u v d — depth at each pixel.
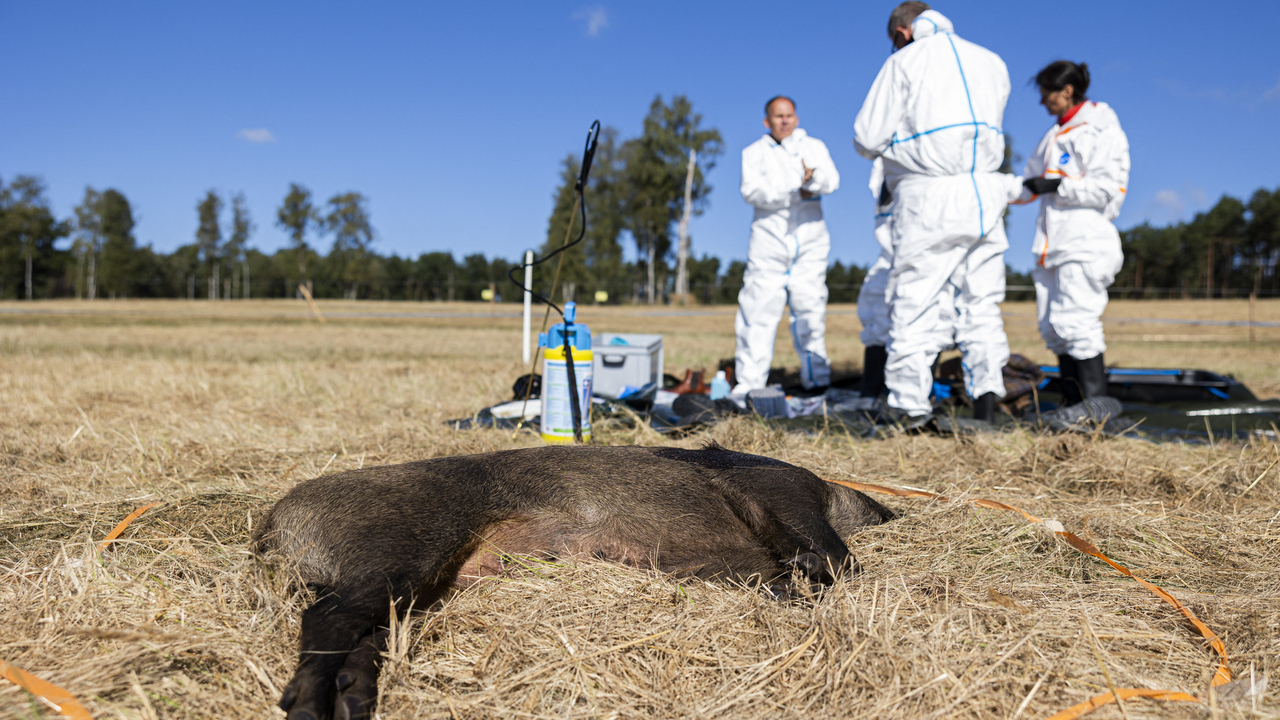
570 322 4.49
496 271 79.31
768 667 1.97
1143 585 2.54
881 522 3.23
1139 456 4.29
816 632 2.06
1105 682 1.92
